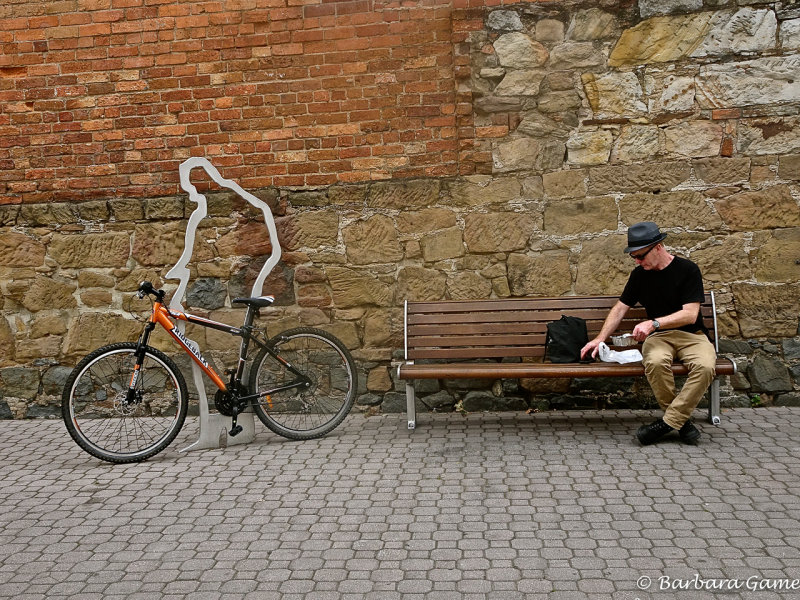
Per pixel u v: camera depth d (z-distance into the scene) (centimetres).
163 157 661
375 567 362
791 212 620
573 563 359
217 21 649
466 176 639
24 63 663
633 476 471
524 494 448
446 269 645
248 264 660
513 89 630
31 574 364
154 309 558
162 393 650
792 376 625
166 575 360
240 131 655
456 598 330
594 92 626
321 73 647
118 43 657
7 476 516
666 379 537
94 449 539
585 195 634
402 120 644
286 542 393
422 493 456
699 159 625
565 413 632
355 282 651
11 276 675
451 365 583
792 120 615
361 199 648
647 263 551
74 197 670
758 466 481
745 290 625
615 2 619
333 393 601
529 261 639
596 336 610
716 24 616
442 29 638
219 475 505
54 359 675
